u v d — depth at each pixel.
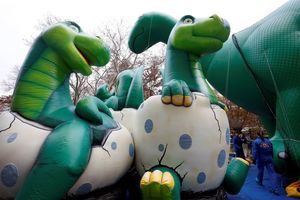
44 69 3.52
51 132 3.23
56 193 2.93
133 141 4.10
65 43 3.54
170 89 3.70
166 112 3.72
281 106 6.34
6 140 3.14
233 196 5.59
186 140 3.66
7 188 3.10
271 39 6.35
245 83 7.34
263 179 7.07
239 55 7.20
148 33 5.66
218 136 3.85
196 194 3.83
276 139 6.77
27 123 3.25
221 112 4.01
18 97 3.42
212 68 7.81
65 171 2.95
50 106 3.43
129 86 5.07
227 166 4.44
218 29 3.96
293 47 6.05
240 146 8.94
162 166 3.71
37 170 2.95
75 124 3.32
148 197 3.28
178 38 4.14
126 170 3.97
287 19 6.29
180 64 4.24
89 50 3.64
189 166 3.68
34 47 3.62
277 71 6.25
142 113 3.99
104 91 5.45
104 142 3.53
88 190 3.34
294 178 6.48
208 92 4.13
